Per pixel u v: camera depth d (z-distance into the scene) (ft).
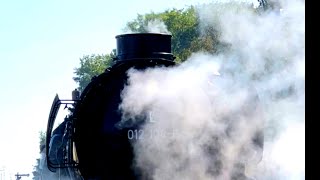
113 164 36.70
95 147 36.83
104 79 37.17
